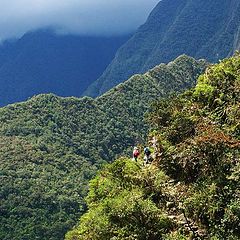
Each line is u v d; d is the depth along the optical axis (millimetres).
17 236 60406
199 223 12227
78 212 66750
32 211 65062
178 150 14555
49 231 61344
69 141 85938
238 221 11461
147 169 14773
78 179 75750
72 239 14852
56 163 79312
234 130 14359
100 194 15375
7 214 64375
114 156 84688
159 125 17000
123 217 13188
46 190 70375
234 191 12227
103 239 13172
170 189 13703
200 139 13836
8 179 71312
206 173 13375
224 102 15906
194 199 12594
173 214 12938
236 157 13094
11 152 79375
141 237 12609
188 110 16672
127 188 14672
